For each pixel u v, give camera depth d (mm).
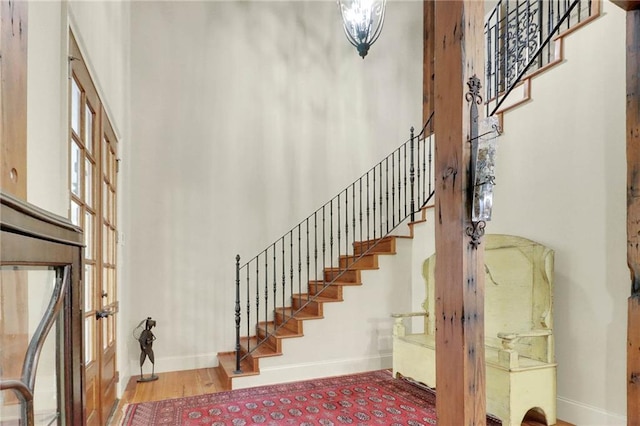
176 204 4402
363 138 5371
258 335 4406
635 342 1971
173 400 3275
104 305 2807
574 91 2877
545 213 3047
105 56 2832
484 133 1605
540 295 2887
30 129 1307
